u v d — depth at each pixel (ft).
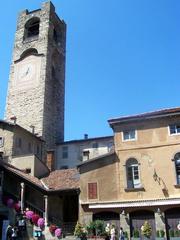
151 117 108.58
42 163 136.05
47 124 182.09
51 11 212.02
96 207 103.04
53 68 204.74
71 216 115.55
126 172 106.11
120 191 104.17
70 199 117.91
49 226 102.83
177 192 99.19
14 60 202.80
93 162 110.11
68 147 185.16
